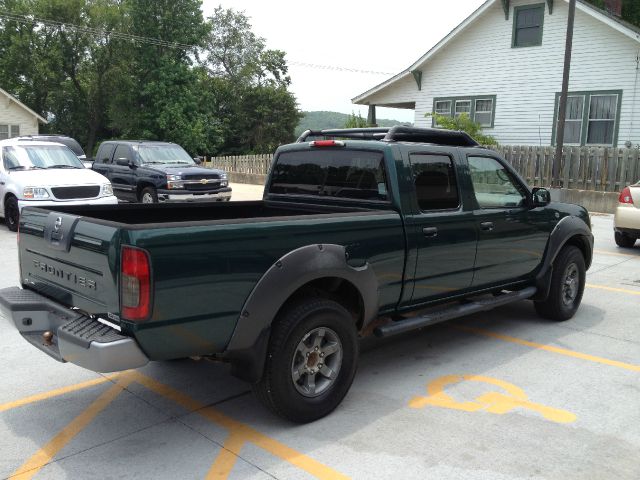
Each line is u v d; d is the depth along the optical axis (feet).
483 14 70.33
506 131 70.33
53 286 12.89
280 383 12.09
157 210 16.24
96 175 38.81
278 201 18.15
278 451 11.63
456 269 16.29
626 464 11.21
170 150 50.80
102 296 11.09
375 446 11.83
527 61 67.56
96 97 157.99
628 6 96.43
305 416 12.64
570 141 65.41
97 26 147.43
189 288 10.77
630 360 16.97
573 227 20.15
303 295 12.90
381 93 82.53
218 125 169.78
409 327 15.02
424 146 15.69
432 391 14.64
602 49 61.72
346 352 13.23
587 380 15.42
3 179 38.09
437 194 15.78
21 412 13.37
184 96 147.13
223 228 11.16
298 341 12.24
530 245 18.86
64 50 152.97
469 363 16.65
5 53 156.87
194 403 13.93
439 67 75.77
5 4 152.25
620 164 52.49
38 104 162.81
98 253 10.99
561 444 11.95
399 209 14.66
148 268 10.27
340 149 16.17
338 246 12.97
